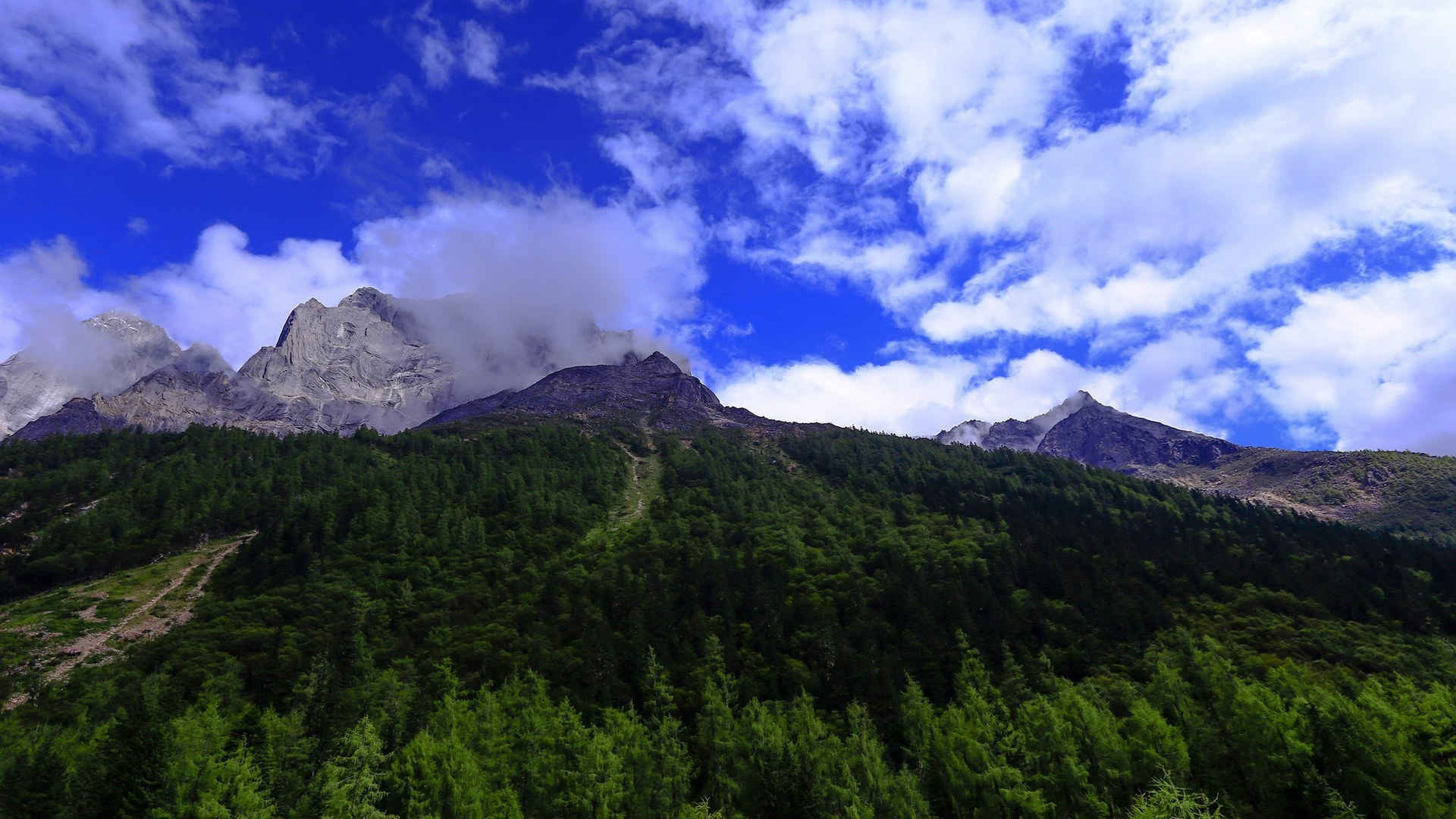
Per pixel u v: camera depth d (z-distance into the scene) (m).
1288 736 74.25
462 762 72.69
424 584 134.75
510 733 84.81
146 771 67.00
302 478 196.62
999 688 101.88
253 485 190.75
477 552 148.12
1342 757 72.31
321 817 65.25
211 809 61.81
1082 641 117.94
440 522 158.62
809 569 142.12
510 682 99.44
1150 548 153.75
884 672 104.81
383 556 144.62
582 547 154.25
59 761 70.81
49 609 129.50
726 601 124.62
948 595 125.19
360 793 67.81
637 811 74.81
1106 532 164.50
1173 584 136.88
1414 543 171.00
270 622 121.62
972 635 115.88
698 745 89.75
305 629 115.56
